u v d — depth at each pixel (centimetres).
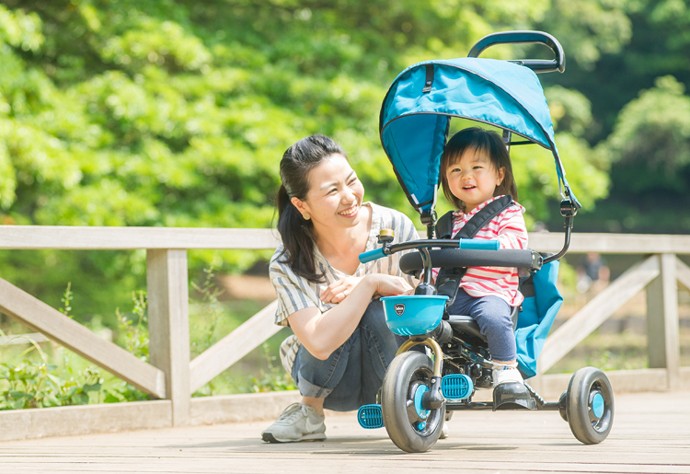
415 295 721
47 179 2336
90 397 1234
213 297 1393
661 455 734
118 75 2480
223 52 2605
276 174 2467
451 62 776
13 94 2309
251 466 717
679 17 6481
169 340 1124
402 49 2902
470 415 1169
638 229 7062
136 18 2566
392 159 847
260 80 2583
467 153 809
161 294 1130
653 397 1407
